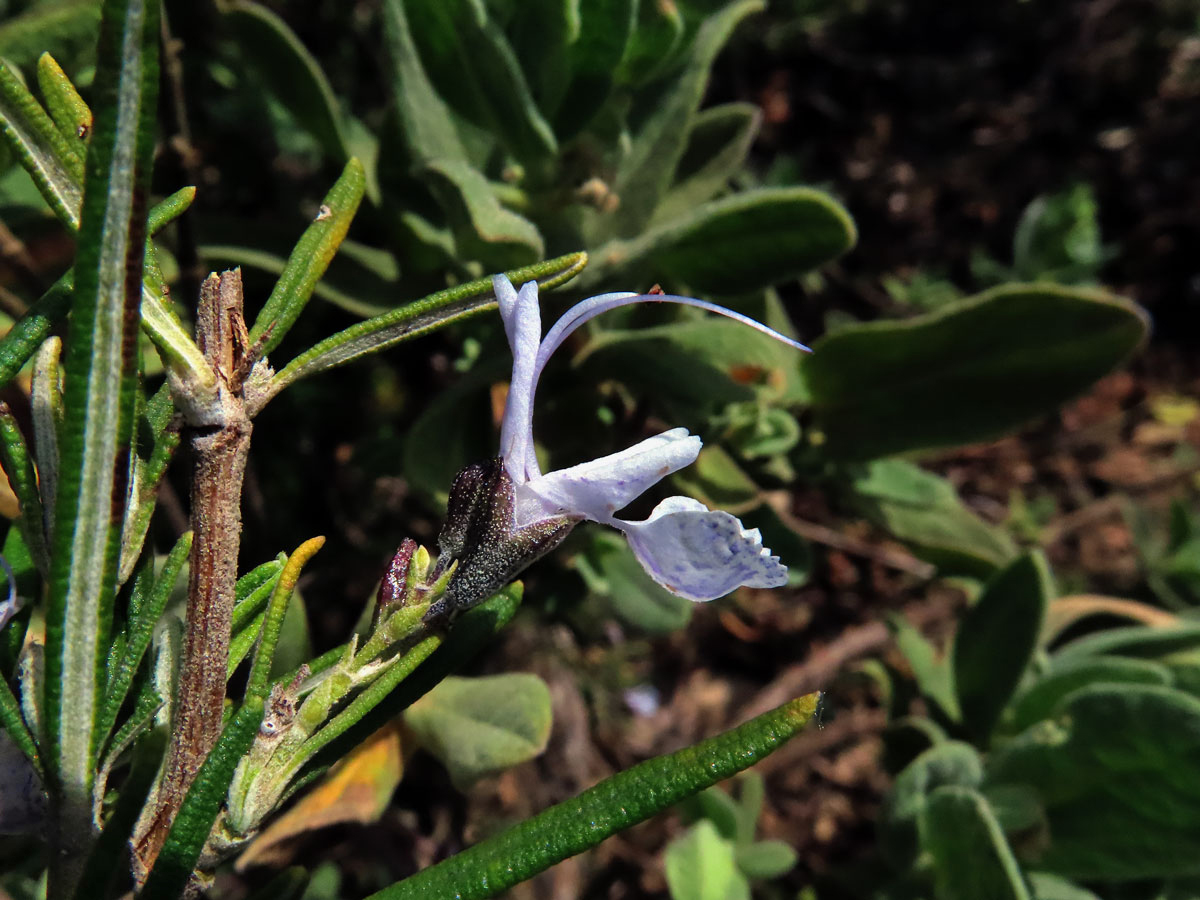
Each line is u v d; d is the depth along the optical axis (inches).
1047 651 5.4
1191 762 3.7
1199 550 6.3
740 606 6.8
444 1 3.3
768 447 4.3
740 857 4.9
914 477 5.0
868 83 8.5
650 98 4.0
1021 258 7.7
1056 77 8.9
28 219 3.8
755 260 3.6
